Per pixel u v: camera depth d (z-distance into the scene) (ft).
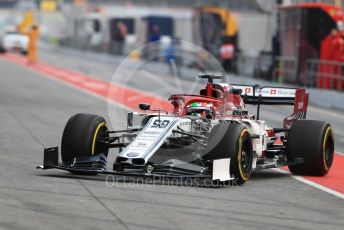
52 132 185.88
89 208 96.12
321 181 130.21
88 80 384.06
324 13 351.05
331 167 149.69
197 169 115.34
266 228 90.84
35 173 122.83
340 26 348.79
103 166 119.03
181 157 119.75
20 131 184.44
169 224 89.76
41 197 101.71
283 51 377.50
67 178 118.01
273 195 113.09
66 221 88.63
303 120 135.44
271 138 137.80
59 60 586.04
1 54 615.57
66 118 218.79
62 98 282.77
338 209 105.60
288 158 134.51
